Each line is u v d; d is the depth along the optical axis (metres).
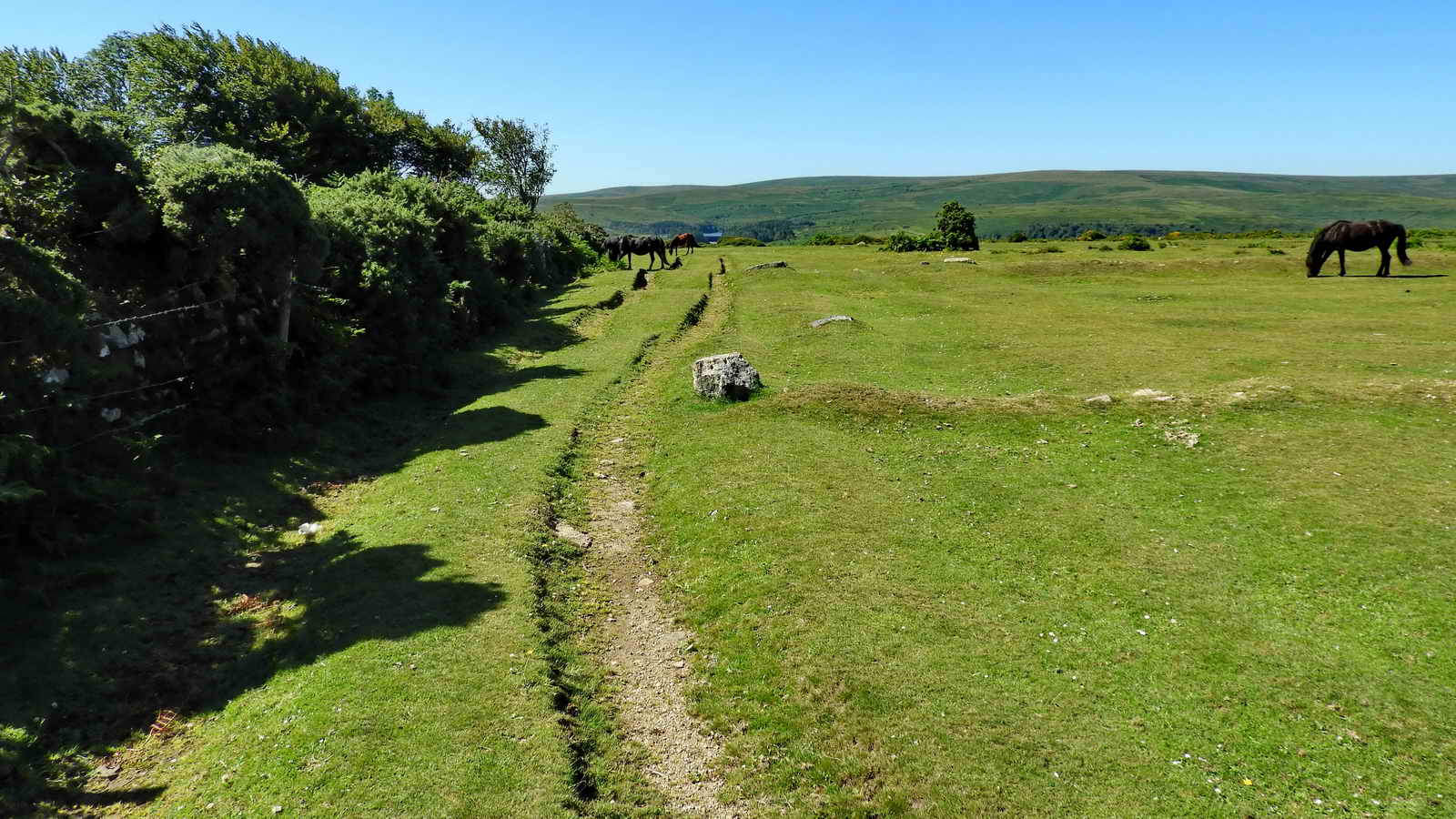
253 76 45.38
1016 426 18.73
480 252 33.88
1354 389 18.44
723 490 15.84
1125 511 14.05
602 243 73.94
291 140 44.12
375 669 9.77
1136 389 21.48
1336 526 12.64
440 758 8.23
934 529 13.69
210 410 16.14
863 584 11.77
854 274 50.38
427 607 11.29
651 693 10.09
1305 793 7.49
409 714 8.91
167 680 9.79
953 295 41.78
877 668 9.77
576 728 9.12
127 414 14.41
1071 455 16.97
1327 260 45.97
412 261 24.73
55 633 10.08
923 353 27.78
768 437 18.86
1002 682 9.41
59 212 13.70
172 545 12.71
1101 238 94.44
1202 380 21.58
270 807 7.61
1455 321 27.23
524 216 55.41
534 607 11.45
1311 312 30.78
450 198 30.77
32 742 8.32
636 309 40.22
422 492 15.71
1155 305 35.16
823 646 10.30
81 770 8.27
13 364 11.28
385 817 7.44
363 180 29.45
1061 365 24.61
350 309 21.48
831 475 16.31
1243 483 14.67
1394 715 8.42
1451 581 10.79
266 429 17.14
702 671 10.39
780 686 9.71
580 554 13.89
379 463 18.19
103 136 14.74
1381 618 10.18
